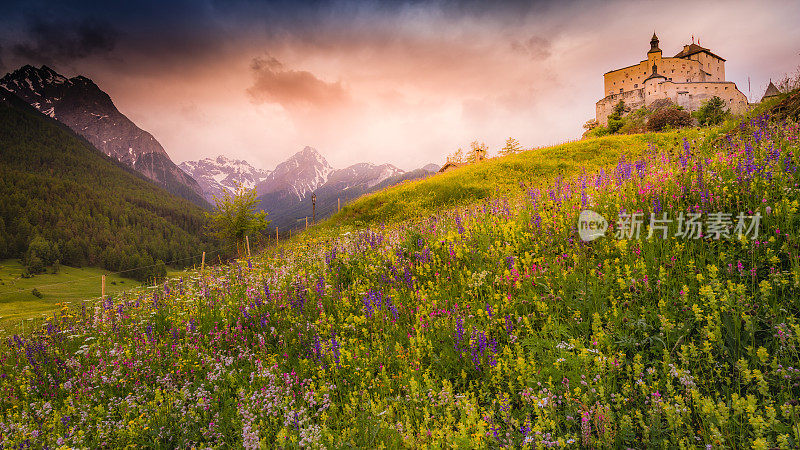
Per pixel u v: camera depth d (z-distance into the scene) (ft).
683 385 14.08
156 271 557.74
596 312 17.08
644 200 25.62
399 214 97.04
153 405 20.31
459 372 18.10
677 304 16.92
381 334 22.29
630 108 478.59
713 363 14.44
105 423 19.79
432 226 36.91
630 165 32.71
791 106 34.68
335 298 27.76
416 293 24.58
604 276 19.66
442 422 15.24
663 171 28.45
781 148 25.12
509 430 13.71
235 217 120.37
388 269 29.63
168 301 38.06
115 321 34.14
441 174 137.18
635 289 17.93
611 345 16.31
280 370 21.80
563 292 19.98
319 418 17.46
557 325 17.98
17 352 31.45
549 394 14.39
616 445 12.82
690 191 24.20
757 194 20.42
